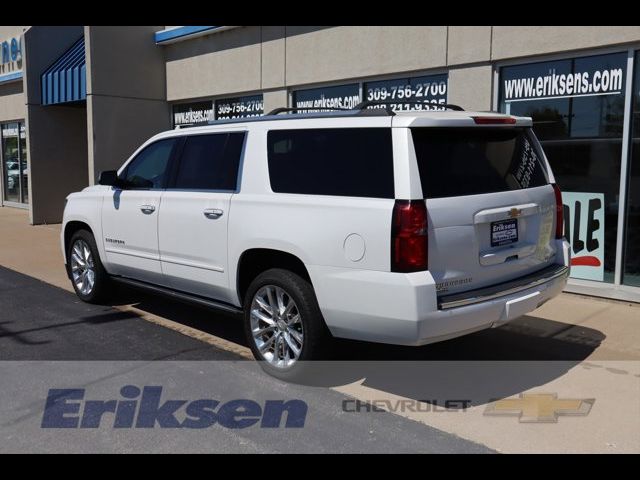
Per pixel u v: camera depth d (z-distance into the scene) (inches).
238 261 202.7
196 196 218.8
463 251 170.1
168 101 527.5
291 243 184.5
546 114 299.0
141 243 243.6
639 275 278.1
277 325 195.2
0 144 763.4
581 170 290.4
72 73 532.4
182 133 235.6
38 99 591.8
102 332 247.9
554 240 206.1
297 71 406.9
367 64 363.9
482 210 174.6
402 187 164.4
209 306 221.6
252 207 197.8
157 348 228.2
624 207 277.6
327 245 175.9
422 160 168.2
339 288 173.9
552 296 197.2
